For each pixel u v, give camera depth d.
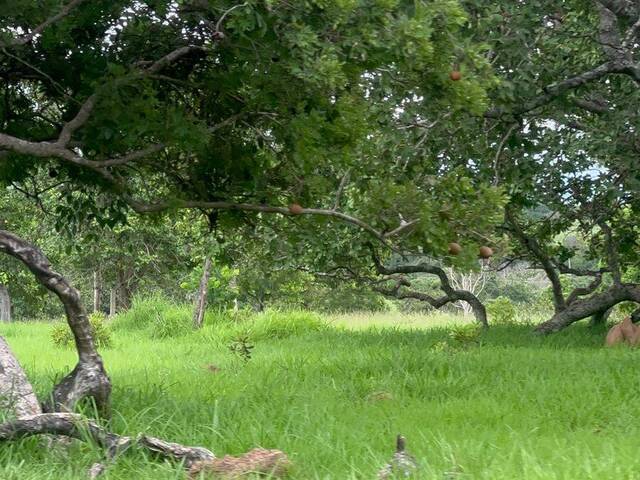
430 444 6.20
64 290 6.54
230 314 20.55
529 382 8.96
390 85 7.33
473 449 5.93
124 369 12.68
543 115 11.55
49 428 5.67
